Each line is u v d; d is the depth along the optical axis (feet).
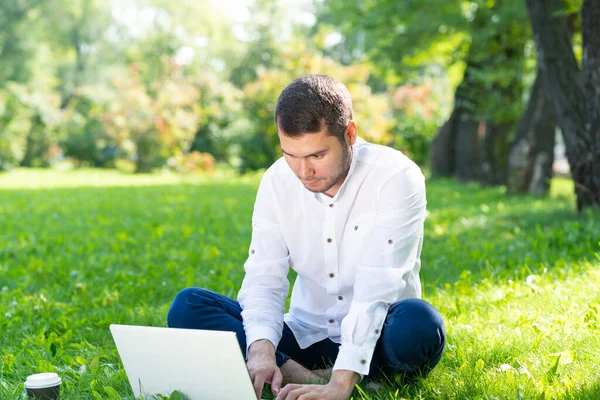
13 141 79.15
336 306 8.82
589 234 18.48
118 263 19.57
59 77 116.16
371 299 7.84
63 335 11.93
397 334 7.87
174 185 52.70
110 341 11.82
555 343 9.49
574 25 32.89
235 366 7.15
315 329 9.11
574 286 12.64
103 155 90.89
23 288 16.33
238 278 16.79
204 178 67.00
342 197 8.34
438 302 12.78
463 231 23.43
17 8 99.76
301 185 8.52
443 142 54.49
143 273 17.63
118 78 77.36
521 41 40.70
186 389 7.67
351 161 8.17
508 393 7.88
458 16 41.65
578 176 23.79
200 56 117.80
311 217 8.55
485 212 28.30
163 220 29.27
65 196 42.68
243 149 71.92
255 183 55.42
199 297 8.64
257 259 8.86
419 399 7.89
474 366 8.93
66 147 90.48
